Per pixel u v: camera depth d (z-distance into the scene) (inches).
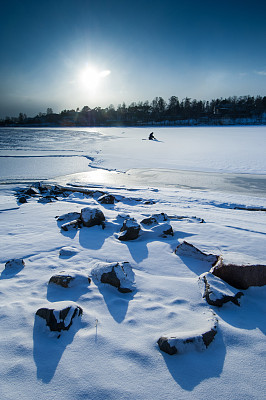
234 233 224.5
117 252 186.1
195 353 92.1
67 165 900.6
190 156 1031.0
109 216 277.6
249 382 81.8
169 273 157.6
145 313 116.0
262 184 605.0
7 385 78.9
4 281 147.6
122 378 82.0
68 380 80.9
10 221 271.9
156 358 89.8
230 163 871.1
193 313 116.3
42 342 97.0
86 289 135.1
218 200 434.6
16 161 979.9
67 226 236.4
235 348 95.9
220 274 142.5
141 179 683.4
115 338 99.4
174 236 220.7
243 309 120.7
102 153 1163.9
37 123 6811.0
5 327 105.7
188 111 5246.1
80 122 6205.7
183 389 78.5
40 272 157.9
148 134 2524.6
